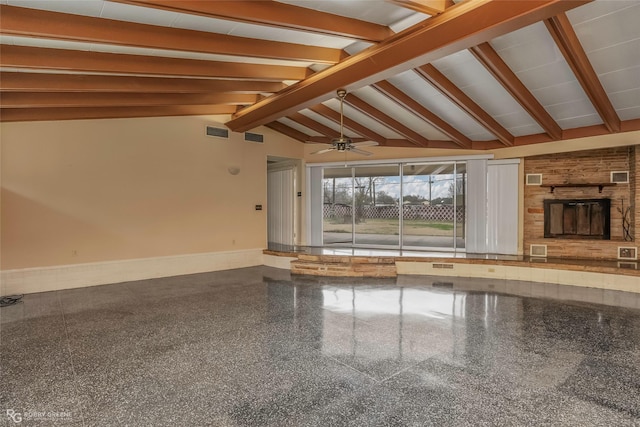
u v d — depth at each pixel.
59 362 3.08
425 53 3.77
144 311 4.54
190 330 3.85
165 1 2.77
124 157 6.25
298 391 2.58
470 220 7.59
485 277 6.51
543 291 5.50
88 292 5.52
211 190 7.28
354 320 4.16
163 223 6.68
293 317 4.28
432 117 6.32
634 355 3.19
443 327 3.92
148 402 2.45
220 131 7.39
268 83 5.64
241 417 2.27
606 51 4.07
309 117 7.56
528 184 7.34
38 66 3.67
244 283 6.15
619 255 6.42
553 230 7.16
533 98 5.32
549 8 2.99
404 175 8.59
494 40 4.09
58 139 5.65
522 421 2.21
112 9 3.12
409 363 3.04
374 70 4.30
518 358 3.13
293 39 4.13
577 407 2.37
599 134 6.04
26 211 5.43
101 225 6.04
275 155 8.40
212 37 3.76
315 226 8.91
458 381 2.72
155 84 4.87
